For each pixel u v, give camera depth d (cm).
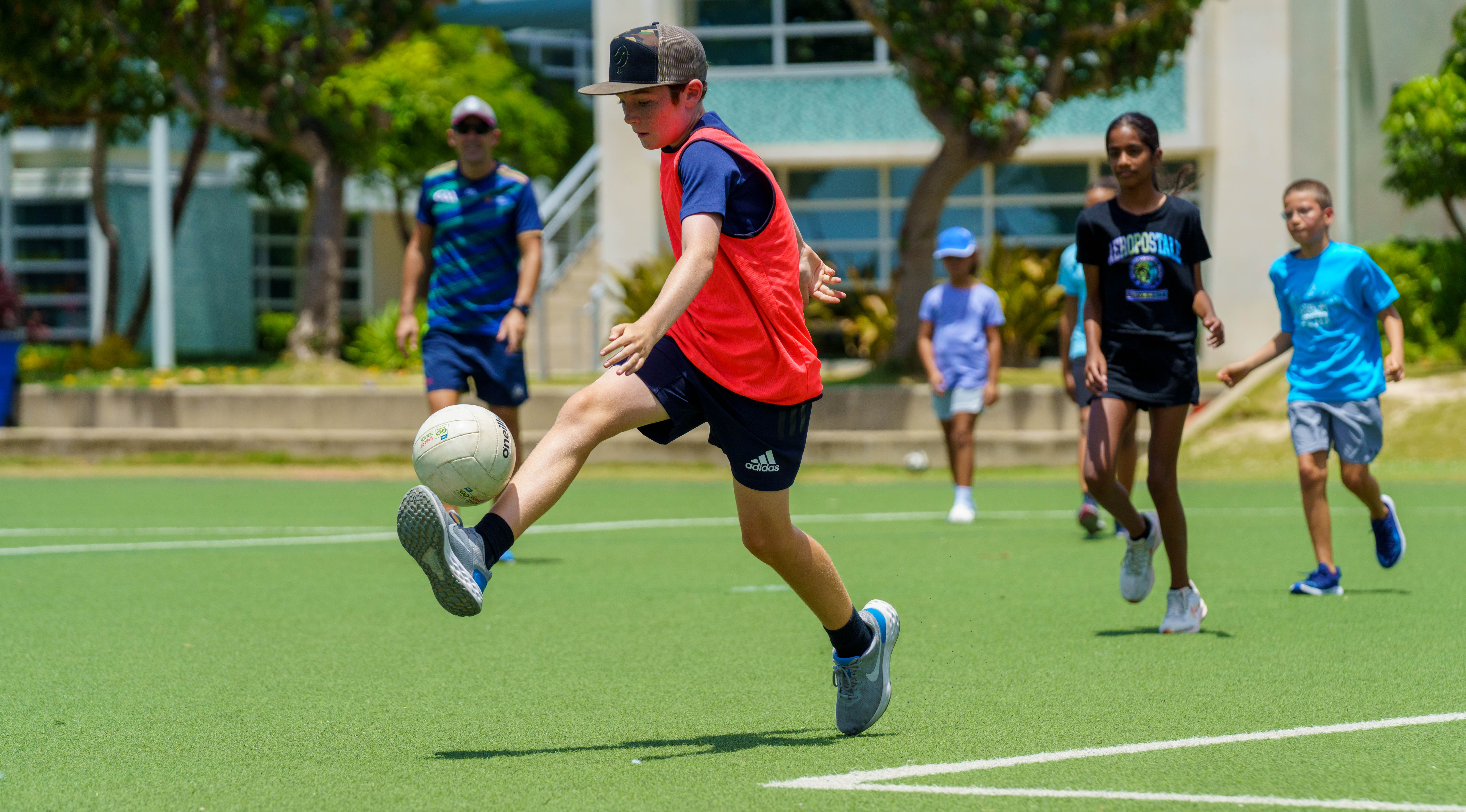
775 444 1033
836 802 918
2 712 1230
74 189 8025
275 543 2638
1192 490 3666
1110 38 4591
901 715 1193
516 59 11112
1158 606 1819
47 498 3628
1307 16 5797
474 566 941
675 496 3678
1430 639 1541
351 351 5806
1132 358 1581
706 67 1027
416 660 1481
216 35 5078
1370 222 5981
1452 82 5144
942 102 4634
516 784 975
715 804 916
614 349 902
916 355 4841
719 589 2017
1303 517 2961
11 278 6012
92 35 4947
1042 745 1076
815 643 1571
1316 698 1241
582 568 2267
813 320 6078
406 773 1010
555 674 1400
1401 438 4184
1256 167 5803
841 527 2870
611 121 6091
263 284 9025
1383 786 946
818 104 6150
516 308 2273
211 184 8462
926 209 4819
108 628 1692
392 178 8025
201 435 4753
